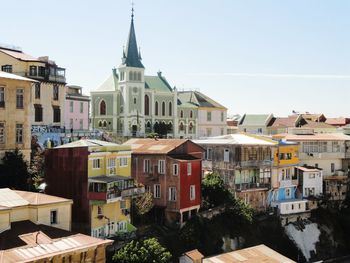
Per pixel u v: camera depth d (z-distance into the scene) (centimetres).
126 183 5547
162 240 5797
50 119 8088
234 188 7412
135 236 5594
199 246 6094
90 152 5306
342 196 9112
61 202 4266
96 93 11962
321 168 9050
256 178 7706
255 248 5344
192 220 6369
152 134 11150
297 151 8388
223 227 6619
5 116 5756
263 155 7762
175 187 6300
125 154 5866
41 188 5697
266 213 7681
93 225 5222
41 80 7894
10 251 3488
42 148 7025
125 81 11656
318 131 12594
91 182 5247
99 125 11950
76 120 9544
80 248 3753
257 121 13800
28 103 6059
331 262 7669
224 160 7581
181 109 12825
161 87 12638
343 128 12512
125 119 11600
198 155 6962
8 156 5719
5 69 7912
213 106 13588
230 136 8162
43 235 3834
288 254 7356
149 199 6022
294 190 8319
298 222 7931
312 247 7819
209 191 6981
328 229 8194
